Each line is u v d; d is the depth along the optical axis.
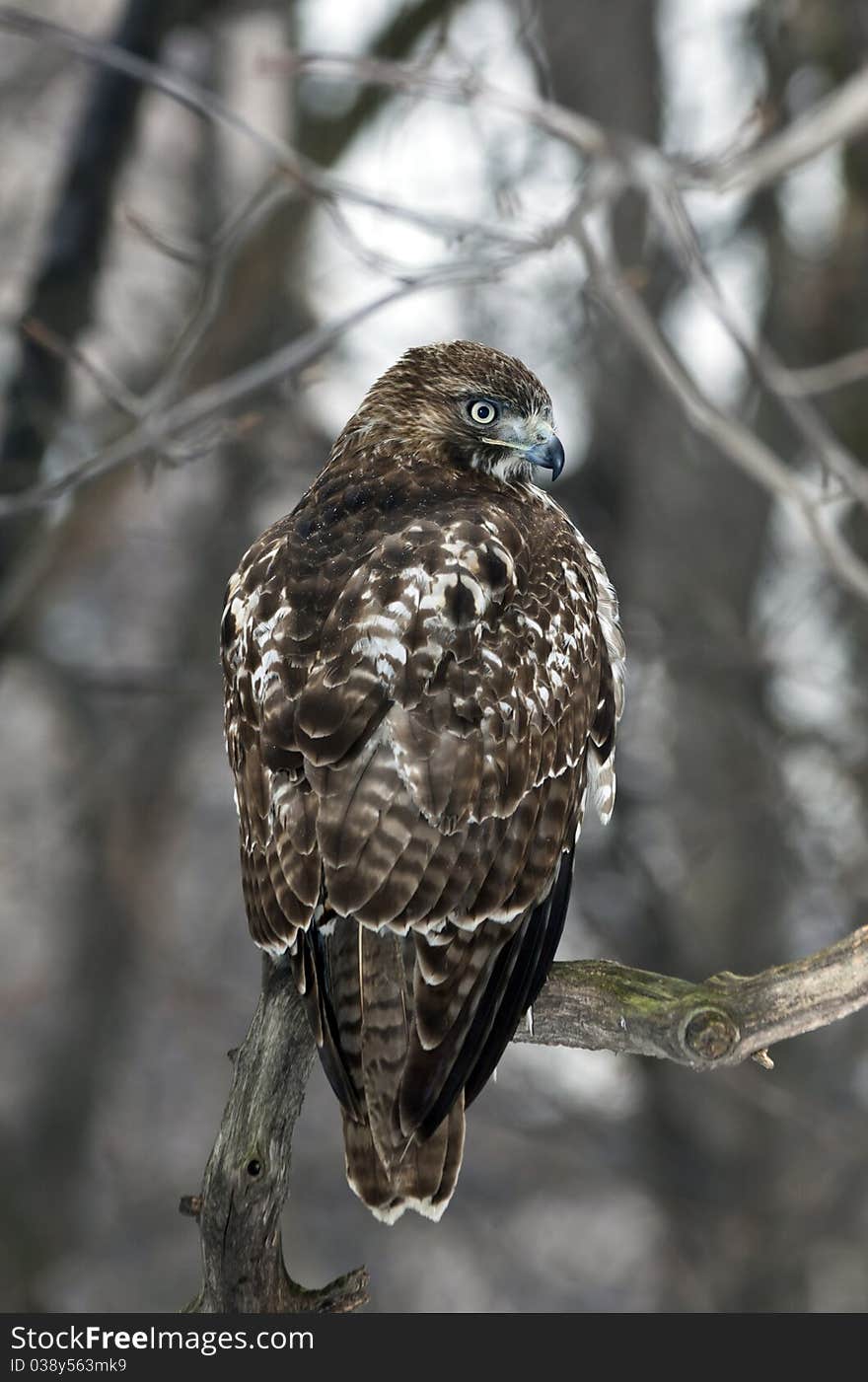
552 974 6.20
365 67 8.91
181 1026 22.81
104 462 8.80
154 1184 23.05
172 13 11.49
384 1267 23.78
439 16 12.78
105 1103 21.45
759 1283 17.14
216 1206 5.57
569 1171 20.16
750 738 16.09
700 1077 17.14
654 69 15.79
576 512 17.03
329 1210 23.08
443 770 5.75
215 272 8.86
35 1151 20.67
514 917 5.96
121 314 15.55
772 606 16.88
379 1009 5.60
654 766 17.50
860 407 15.40
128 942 20.73
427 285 8.55
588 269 8.53
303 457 15.75
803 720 16.02
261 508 19.12
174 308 15.66
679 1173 17.28
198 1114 24.39
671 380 8.39
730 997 5.96
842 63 14.25
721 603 15.91
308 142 13.05
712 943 16.55
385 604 5.95
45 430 11.26
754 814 16.19
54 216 11.44
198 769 22.89
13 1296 18.28
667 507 16.52
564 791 6.29
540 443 7.41
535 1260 23.95
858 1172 16.86
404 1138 5.51
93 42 8.93
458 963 5.72
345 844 5.63
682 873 16.81
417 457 7.32
